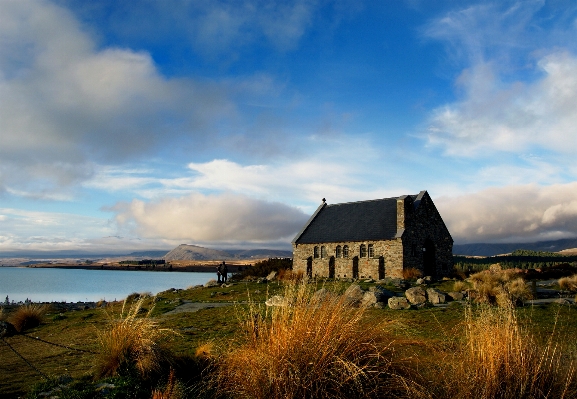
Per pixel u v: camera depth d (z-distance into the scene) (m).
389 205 49.25
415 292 22.89
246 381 7.12
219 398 7.48
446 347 9.17
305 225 55.62
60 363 11.76
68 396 7.53
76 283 97.44
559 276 40.09
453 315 17.47
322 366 6.68
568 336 11.66
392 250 43.91
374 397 6.70
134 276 146.50
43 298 58.97
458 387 6.98
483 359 7.00
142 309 26.84
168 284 94.38
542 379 6.83
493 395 6.68
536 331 12.16
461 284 28.83
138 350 9.16
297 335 7.04
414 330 11.79
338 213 54.75
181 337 14.72
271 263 58.28
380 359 7.20
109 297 60.25
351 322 7.30
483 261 108.75
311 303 7.83
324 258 50.19
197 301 30.23
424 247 46.44
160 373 8.83
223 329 16.66
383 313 18.50
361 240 46.50
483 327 7.68
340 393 6.50
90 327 19.88
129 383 8.11
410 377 7.04
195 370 9.19
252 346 7.55
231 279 54.22
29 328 21.33
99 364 9.19
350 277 46.66
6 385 9.49
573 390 6.78
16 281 105.56
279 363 6.77
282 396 6.53
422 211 46.75
